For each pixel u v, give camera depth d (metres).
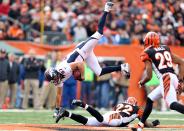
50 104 37.06
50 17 45.28
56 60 37.28
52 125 23.20
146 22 45.19
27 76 36.78
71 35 43.88
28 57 38.09
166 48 20.42
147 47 20.34
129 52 38.44
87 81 38.22
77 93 38.22
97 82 38.28
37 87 36.88
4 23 42.81
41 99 36.91
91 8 46.91
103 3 47.81
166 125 24.31
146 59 20.05
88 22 44.41
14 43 39.25
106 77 38.19
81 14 46.22
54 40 40.62
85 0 47.94
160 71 19.97
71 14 45.66
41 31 43.31
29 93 37.28
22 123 24.31
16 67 36.81
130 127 22.34
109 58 38.88
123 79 38.06
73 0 47.97
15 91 37.03
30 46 39.16
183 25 48.47
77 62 22.80
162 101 38.12
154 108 38.22
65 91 36.41
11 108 37.12
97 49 39.00
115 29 44.22
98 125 22.77
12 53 38.19
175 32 45.66
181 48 40.31
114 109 23.58
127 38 42.38
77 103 22.20
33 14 45.44
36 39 43.22
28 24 44.50
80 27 43.66
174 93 19.81
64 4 47.41
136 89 37.88
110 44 40.66
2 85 36.44
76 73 22.83
